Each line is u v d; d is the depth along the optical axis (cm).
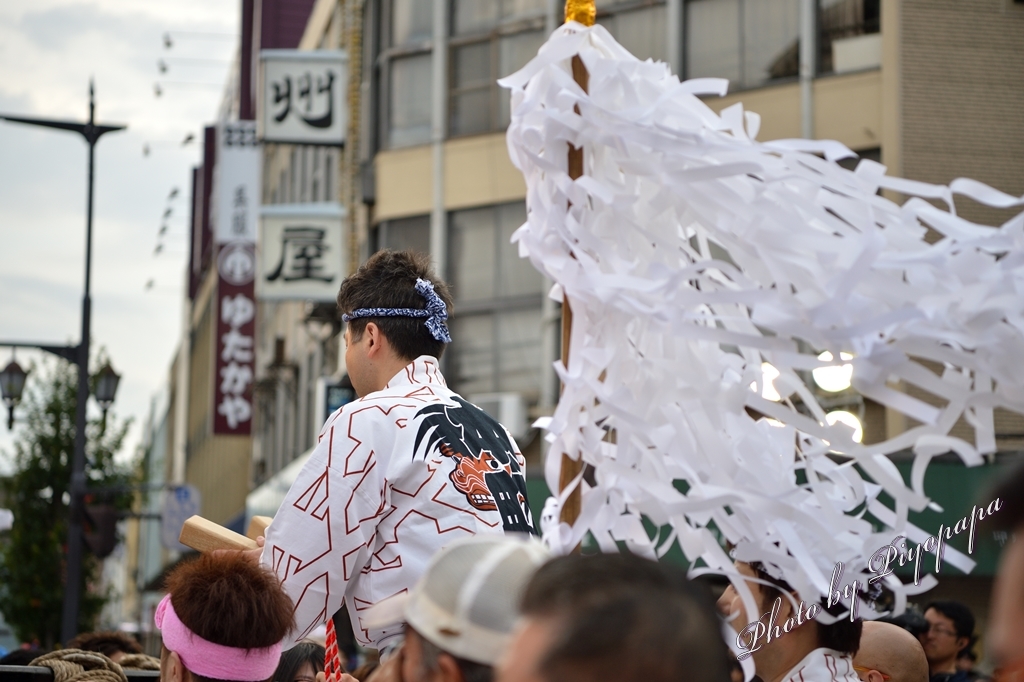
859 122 1491
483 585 193
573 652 138
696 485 311
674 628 138
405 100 1894
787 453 325
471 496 333
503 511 337
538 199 339
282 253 1997
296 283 1994
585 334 325
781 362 292
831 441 292
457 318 1784
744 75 1576
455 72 1853
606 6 1677
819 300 290
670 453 312
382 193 1881
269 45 3100
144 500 3688
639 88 337
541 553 198
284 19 3120
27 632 2934
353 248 1986
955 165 1451
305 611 326
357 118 2006
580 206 330
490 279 1767
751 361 334
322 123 2009
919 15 1467
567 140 335
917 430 287
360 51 2022
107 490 2042
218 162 2772
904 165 1451
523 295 1731
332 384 1820
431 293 369
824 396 1173
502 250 1764
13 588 2939
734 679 292
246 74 3262
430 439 336
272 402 3175
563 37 342
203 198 4938
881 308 287
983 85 1462
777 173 307
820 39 1533
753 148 313
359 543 327
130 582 8200
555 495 331
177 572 313
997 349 279
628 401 313
